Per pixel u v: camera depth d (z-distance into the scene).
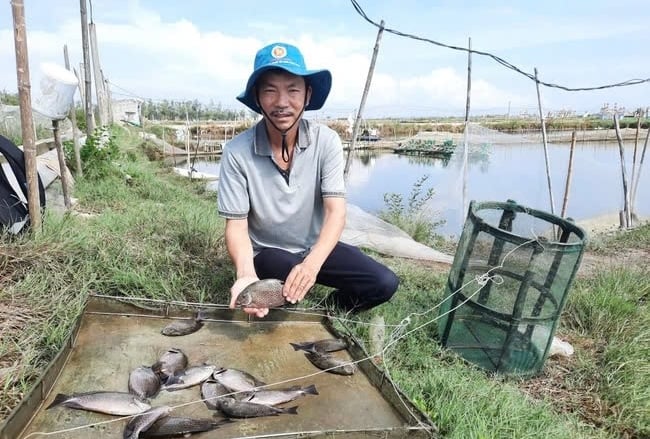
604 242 8.54
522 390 3.31
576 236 3.48
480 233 3.44
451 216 9.70
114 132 15.16
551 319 3.40
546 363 3.71
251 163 3.07
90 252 3.86
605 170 18.09
